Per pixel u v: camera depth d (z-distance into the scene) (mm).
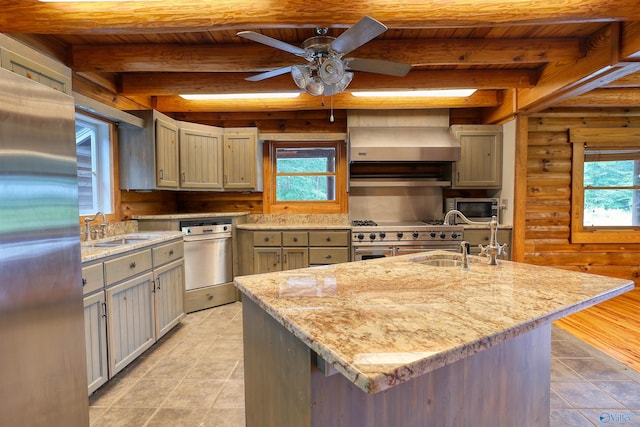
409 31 2588
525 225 4184
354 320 1036
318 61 2230
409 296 1280
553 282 1474
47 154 1366
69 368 1516
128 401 2072
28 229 1275
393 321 1024
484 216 4160
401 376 749
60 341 1454
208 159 4031
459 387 1310
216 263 3865
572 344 2828
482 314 1076
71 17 2061
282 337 1183
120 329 2338
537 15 2004
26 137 1260
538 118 4234
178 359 2604
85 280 2006
